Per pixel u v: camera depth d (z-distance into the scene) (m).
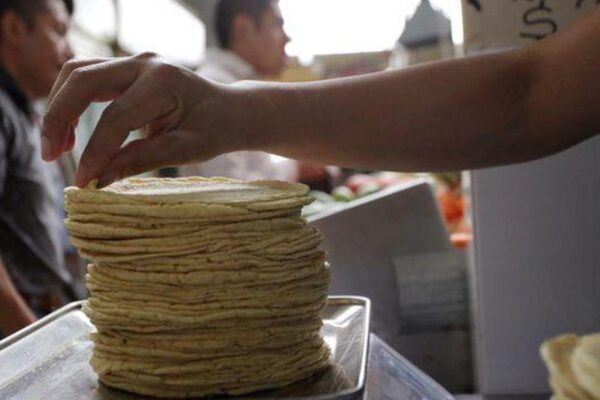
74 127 0.95
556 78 1.04
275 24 3.04
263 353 0.96
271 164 3.08
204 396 0.94
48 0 2.08
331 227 1.49
